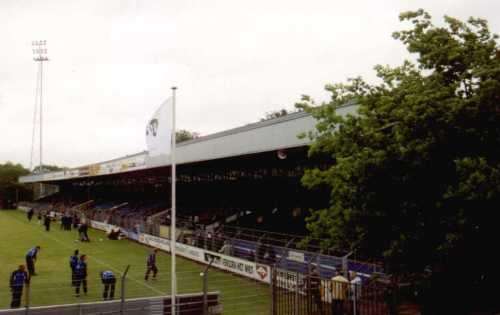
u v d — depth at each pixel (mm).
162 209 47844
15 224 60000
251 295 19734
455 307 12531
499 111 11180
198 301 16438
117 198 72562
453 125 11250
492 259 11703
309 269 18547
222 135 26000
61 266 28953
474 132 11312
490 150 11531
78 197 87375
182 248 32656
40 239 43281
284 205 37281
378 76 13586
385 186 12180
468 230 11125
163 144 17312
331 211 13352
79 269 20750
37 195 122812
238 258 25766
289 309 16594
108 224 48969
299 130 20047
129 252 35062
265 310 17219
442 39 12312
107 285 19531
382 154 11570
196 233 32219
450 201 11352
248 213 38594
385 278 15688
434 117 11281
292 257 22438
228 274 25781
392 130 12195
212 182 48469
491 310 12594
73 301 19594
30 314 14609
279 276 20188
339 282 14570
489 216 11070
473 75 11352
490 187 10281
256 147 23016
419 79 12836
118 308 15539
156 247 37156
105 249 36781
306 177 13352
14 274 17406
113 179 72250
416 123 11422
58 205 78125
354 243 13094
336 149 13273
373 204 12273
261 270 23516
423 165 11648
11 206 113125
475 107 11141
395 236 12195
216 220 39062
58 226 56656
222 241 29281
